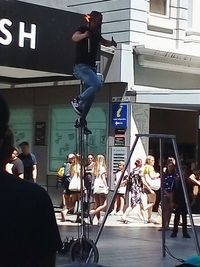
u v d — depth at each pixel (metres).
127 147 19.38
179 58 20.31
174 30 20.88
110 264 10.76
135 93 19.28
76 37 10.03
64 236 13.74
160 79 20.22
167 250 11.88
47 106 21.64
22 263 2.70
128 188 17.67
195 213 19.58
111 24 20.00
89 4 20.53
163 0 20.78
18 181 2.77
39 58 16.70
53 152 21.42
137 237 14.61
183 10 21.03
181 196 14.45
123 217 17.50
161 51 19.81
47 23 16.83
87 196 14.33
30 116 22.19
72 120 20.81
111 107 19.83
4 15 15.91
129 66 19.50
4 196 2.69
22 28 16.28
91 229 15.84
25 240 2.69
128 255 11.87
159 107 20.30
